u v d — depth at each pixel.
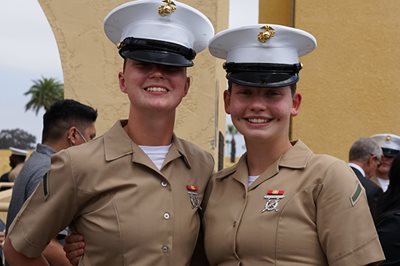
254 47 2.97
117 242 2.90
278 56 2.96
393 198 3.98
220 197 3.04
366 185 5.39
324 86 7.42
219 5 5.54
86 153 3.00
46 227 3.02
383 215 3.91
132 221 2.91
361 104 7.41
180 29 3.04
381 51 7.38
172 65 2.95
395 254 3.80
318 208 2.78
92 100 5.55
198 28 3.10
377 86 7.39
